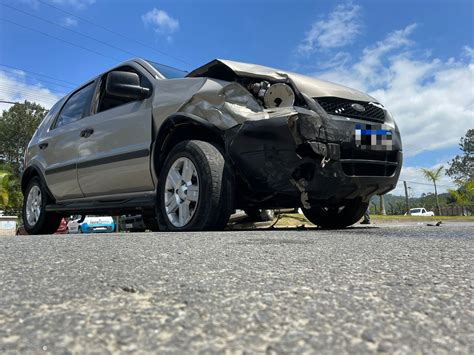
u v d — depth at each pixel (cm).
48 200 462
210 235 237
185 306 76
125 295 85
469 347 55
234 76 318
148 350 54
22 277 105
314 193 282
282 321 66
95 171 389
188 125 317
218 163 289
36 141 498
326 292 87
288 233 257
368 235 239
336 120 289
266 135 274
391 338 58
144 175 346
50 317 68
